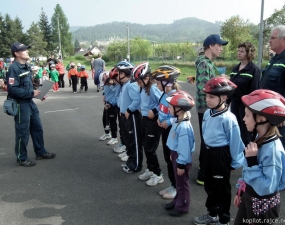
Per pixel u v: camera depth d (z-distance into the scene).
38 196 3.82
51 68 14.71
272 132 2.04
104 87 5.81
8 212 3.44
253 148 2.06
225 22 27.61
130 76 4.35
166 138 3.66
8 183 4.23
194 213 3.31
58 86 16.28
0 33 59.28
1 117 8.70
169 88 3.52
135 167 4.47
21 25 62.47
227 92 2.69
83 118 8.37
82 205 3.57
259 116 2.03
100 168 4.73
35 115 5.01
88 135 6.66
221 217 2.90
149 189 3.95
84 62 52.06
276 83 3.63
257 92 2.07
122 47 48.19
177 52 45.34
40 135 5.13
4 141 6.29
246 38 26.09
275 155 2.01
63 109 9.78
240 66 4.16
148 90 3.81
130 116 4.33
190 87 14.01
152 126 3.88
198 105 3.95
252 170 2.07
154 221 3.18
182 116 3.11
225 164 2.77
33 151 5.60
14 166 4.88
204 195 3.71
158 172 4.08
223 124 2.74
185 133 3.04
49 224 3.18
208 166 2.88
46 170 4.69
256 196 2.13
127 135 4.59
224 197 2.86
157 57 47.47
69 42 87.75
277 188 2.11
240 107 4.09
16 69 4.61
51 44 74.31
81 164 4.92
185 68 29.69
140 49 47.59
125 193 3.85
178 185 3.20
